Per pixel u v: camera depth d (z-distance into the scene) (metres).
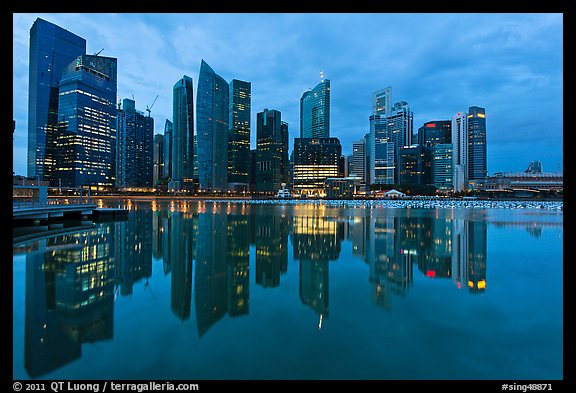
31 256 19.31
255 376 6.82
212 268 16.98
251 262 18.50
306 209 87.12
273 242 25.95
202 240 26.86
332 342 8.33
